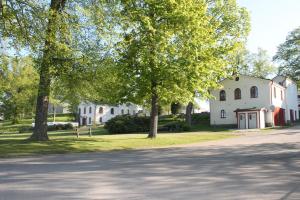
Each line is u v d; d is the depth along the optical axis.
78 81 27.03
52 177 12.50
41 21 23.39
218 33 45.59
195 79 30.67
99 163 16.61
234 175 12.74
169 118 67.56
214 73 35.12
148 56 29.47
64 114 111.31
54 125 69.19
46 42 24.16
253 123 55.66
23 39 23.55
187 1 30.66
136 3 30.81
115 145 27.20
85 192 10.03
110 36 26.00
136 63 30.92
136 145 27.92
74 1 25.05
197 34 30.84
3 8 22.95
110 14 26.02
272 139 31.02
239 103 59.47
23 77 73.19
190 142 31.59
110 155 20.98
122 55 30.59
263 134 39.38
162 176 12.55
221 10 45.97
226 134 41.22
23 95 74.56
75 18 24.53
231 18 46.19
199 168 14.45
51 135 49.28
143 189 10.41
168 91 31.02
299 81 81.56
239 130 50.66
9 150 22.73
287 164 15.52
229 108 60.28
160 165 15.48
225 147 24.70
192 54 30.23
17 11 23.06
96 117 101.12
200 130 53.31
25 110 78.56
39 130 27.64
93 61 25.69
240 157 18.31
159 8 29.86
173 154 20.59
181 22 29.89
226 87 60.81
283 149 22.19
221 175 12.74
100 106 101.56
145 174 13.01
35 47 23.83
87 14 24.56
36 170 14.31
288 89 68.94
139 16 29.98
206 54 32.09
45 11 23.31
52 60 25.11
